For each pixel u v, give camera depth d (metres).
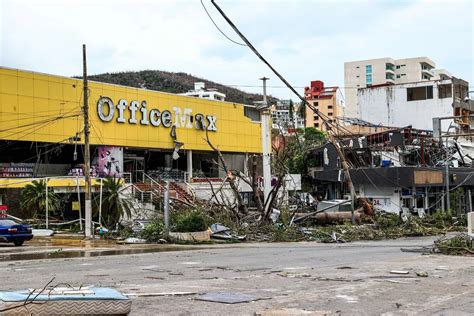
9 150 44.94
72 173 42.19
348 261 17.53
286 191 45.62
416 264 16.16
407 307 9.23
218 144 56.00
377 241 30.45
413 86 71.94
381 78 132.62
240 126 58.62
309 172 55.00
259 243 29.23
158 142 49.94
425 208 48.12
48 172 43.34
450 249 19.91
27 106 40.28
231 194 49.81
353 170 47.25
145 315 8.59
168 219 29.36
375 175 45.84
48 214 37.34
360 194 47.38
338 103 128.62
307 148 55.97
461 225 40.12
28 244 27.42
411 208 46.44
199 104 54.16
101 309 6.78
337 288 11.36
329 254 20.67
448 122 68.94
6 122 39.09
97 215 35.56
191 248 24.98
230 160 60.47
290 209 41.69
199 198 44.66
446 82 70.31
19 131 39.81
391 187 45.81
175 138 51.31
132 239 29.02
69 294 6.97
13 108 39.50
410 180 44.41
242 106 59.22
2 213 34.06
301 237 31.12
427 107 71.00
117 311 6.85
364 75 134.38
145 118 48.72
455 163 53.97
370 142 51.91
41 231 32.69
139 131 48.34
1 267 16.25
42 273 14.41
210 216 34.09
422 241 29.88
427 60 136.12
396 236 33.44
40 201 35.62
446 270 14.52
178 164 56.94
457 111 70.75
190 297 10.23
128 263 17.33
